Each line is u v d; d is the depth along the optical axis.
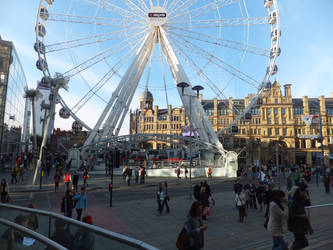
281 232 7.04
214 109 98.69
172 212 15.22
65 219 4.72
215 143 43.62
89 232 4.19
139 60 46.25
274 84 93.56
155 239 10.06
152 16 44.16
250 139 83.19
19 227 4.92
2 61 45.28
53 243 4.15
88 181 32.31
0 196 13.36
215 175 41.25
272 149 82.25
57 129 123.25
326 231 9.02
